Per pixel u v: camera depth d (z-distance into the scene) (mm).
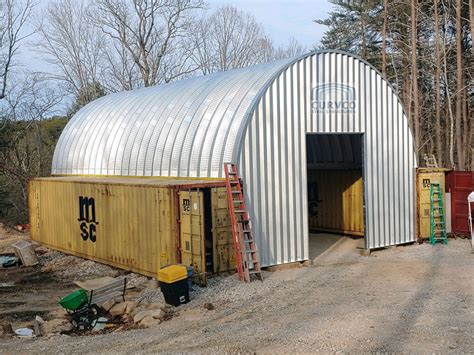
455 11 38344
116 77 53188
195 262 13758
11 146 40281
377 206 18141
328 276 14438
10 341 10672
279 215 15445
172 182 15516
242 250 13992
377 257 17188
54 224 20984
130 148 19516
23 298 14633
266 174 15219
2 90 39844
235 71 18844
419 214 19203
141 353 8977
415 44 37188
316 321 10242
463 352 8242
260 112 15195
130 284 14906
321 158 22828
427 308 10938
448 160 41469
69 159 23516
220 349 8859
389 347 8555
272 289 13164
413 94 38562
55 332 11359
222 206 14375
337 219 22172
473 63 36906
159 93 21203
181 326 10703
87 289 11805
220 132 15719
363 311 10836
